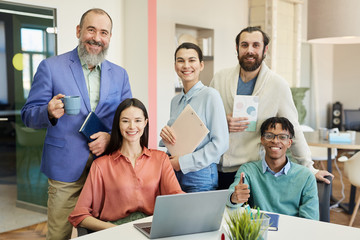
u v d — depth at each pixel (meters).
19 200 4.09
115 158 2.13
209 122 2.38
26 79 4.02
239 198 2.03
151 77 4.64
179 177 2.43
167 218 1.64
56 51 4.16
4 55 3.85
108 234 1.72
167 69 5.53
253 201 2.47
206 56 6.10
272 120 2.38
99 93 2.42
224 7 6.44
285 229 1.79
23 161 4.09
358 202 4.21
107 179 2.12
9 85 3.91
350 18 3.82
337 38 4.32
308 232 1.75
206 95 2.38
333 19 3.90
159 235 1.66
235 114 2.56
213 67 6.26
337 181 6.30
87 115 2.35
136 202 2.11
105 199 2.12
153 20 4.61
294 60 7.54
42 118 2.16
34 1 3.94
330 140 4.44
